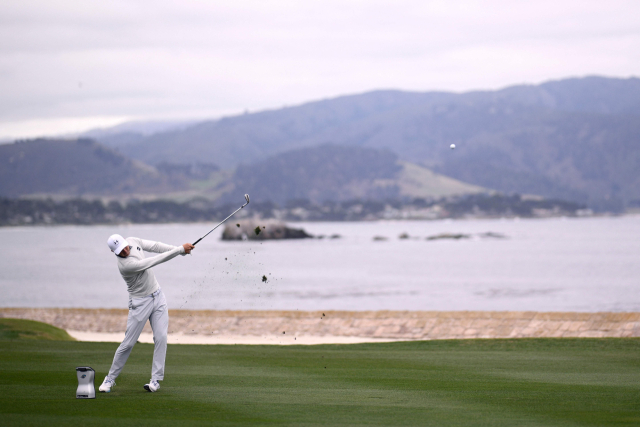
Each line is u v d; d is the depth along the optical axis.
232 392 19.52
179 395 18.95
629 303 107.88
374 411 16.70
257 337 44.66
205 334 46.06
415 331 44.22
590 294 123.31
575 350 30.98
